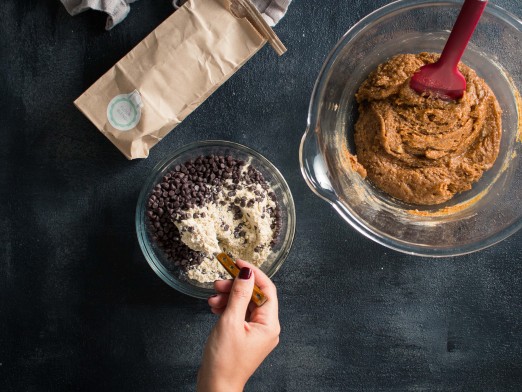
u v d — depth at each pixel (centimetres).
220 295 63
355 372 70
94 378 70
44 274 70
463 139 66
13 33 69
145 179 70
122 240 70
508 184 68
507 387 70
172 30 64
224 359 59
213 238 65
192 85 64
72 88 69
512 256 70
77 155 69
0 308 70
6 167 69
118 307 70
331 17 69
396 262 70
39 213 69
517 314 70
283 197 67
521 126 68
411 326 70
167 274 67
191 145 66
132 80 63
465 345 71
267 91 70
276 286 70
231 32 64
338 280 70
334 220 70
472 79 66
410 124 66
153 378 70
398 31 66
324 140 66
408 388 70
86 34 69
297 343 70
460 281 70
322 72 63
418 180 67
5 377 69
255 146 70
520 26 63
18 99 69
